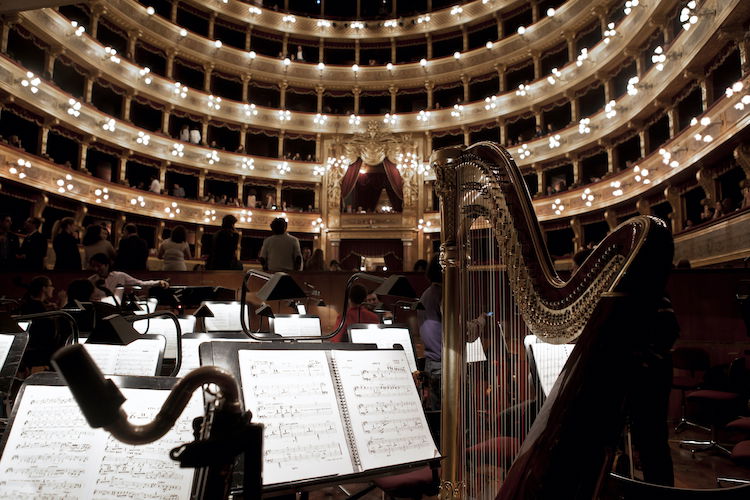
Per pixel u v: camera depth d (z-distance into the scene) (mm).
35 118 15406
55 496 1632
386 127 22672
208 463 977
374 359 2467
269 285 2412
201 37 21203
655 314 1195
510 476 1341
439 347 4332
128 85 18781
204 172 21016
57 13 15953
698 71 13055
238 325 5254
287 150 23969
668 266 1172
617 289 1190
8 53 15750
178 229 8859
